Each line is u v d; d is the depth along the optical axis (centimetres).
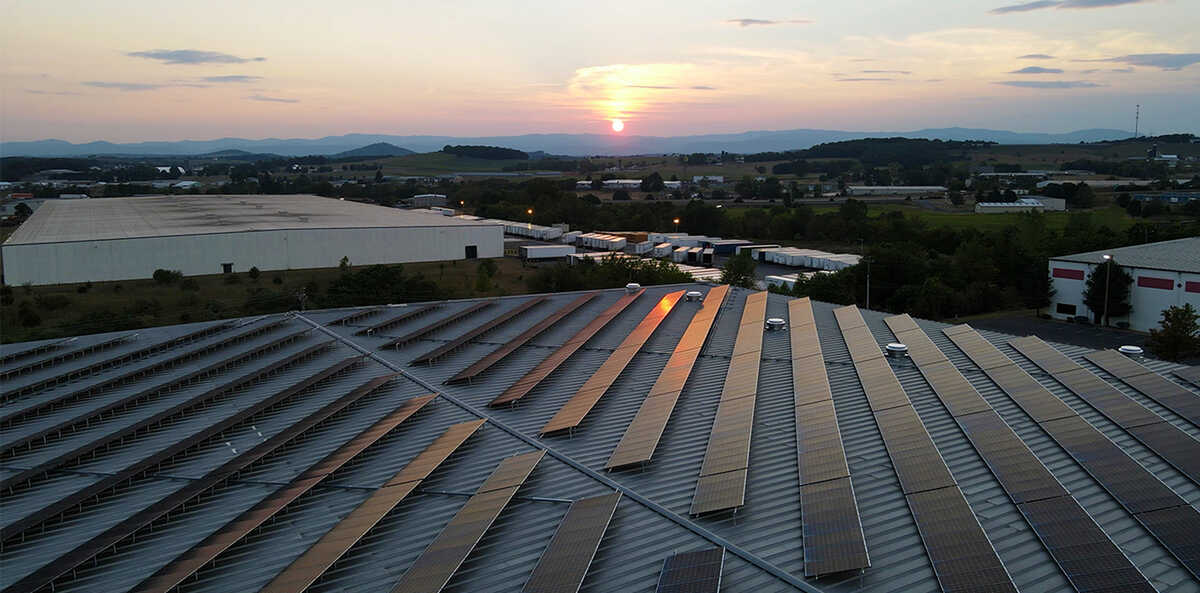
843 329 4116
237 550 2053
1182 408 2725
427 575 1805
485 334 4447
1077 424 2553
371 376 3678
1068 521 1891
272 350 4159
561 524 2034
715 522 2059
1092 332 7044
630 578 1823
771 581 1766
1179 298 6700
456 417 3055
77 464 2717
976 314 8231
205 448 2812
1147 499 2005
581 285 8888
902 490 2158
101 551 2022
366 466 2595
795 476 2323
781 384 3250
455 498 2319
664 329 4397
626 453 2520
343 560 1969
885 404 2853
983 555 1736
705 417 2895
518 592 1786
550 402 3192
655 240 14650
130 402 3328
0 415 3231
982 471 2283
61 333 6438
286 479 2519
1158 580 1678
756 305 4888
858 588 1706
